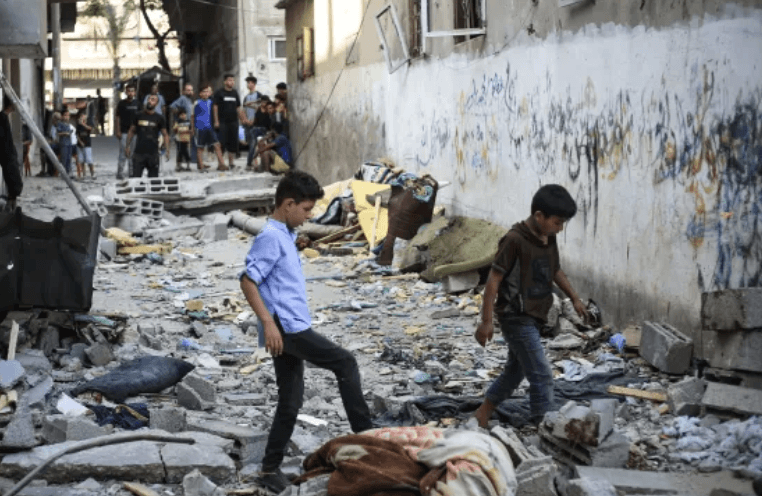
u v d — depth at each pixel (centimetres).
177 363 781
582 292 992
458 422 670
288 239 543
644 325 820
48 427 618
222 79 3606
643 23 848
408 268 1252
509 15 1170
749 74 703
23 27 1084
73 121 2281
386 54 1658
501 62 1202
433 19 1466
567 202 587
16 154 1364
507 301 609
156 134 1925
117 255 1402
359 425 550
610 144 919
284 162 2147
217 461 573
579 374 793
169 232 1568
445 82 1418
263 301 538
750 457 570
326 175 2134
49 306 813
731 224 728
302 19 2317
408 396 737
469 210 1341
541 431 586
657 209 834
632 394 717
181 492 552
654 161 838
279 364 552
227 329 990
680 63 792
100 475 564
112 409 691
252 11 3189
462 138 1359
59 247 816
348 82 1944
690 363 773
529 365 612
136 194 1661
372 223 1416
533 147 1112
